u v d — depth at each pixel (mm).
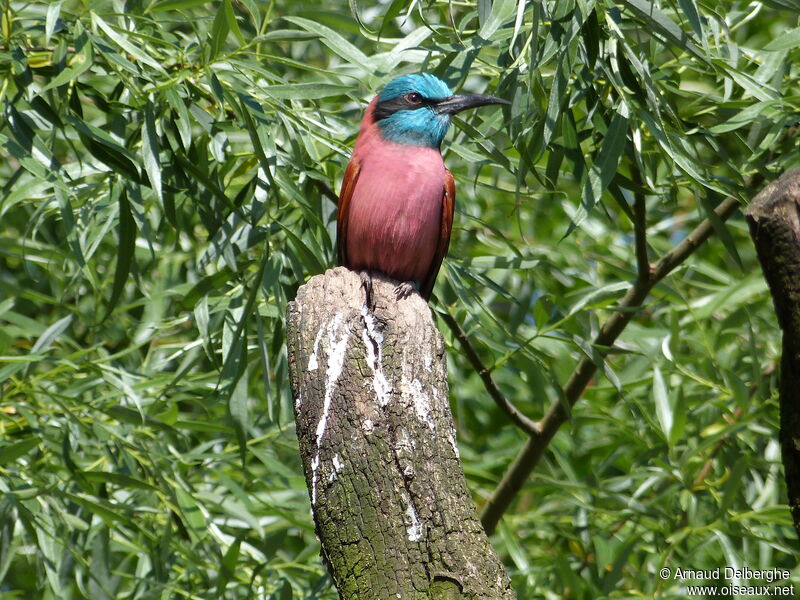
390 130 9406
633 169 9875
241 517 10438
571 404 11039
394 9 7949
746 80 8398
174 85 8508
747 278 11523
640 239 10445
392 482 5793
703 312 11539
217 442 11320
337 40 8812
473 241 13055
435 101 9578
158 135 8977
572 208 13711
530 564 12117
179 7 9484
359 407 6055
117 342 13758
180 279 12734
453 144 9375
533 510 13609
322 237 9289
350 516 5758
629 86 8406
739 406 10758
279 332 9688
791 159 9867
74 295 12898
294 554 12828
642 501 12477
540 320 10344
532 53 7559
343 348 6297
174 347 11445
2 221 12648
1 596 11469
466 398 14273
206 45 8797
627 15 8906
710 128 9016
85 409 10773
